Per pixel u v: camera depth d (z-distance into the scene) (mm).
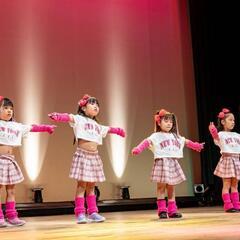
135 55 6324
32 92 5574
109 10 6246
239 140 4559
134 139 6121
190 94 6664
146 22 6484
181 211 4715
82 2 6078
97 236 2465
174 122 3969
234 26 6484
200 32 6609
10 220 3482
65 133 5688
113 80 6109
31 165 5453
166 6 6691
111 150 5941
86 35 6035
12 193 3553
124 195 5793
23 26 5660
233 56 6477
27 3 5734
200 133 6480
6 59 5504
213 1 6590
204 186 6324
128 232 2633
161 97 6422
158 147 3801
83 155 3605
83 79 5914
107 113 5996
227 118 4609
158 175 3746
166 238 2248
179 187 6340
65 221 3916
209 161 6336
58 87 5742
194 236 2312
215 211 4621
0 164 3428
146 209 5762
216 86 6477
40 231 2914
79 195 3639
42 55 5711
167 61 6555
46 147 5562
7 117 3566
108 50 6145
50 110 5645
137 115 6199
